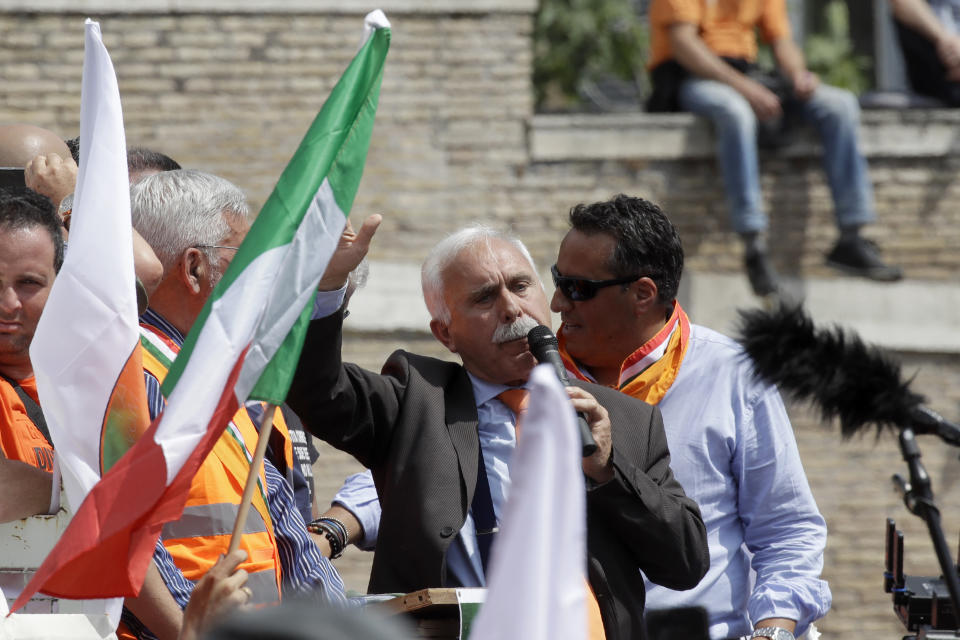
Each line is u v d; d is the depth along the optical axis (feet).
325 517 27.78
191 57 69.00
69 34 68.23
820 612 26.73
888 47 88.02
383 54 20.44
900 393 19.65
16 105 67.92
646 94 85.40
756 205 68.54
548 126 70.69
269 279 19.10
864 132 72.49
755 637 25.82
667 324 27.68
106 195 19.61
